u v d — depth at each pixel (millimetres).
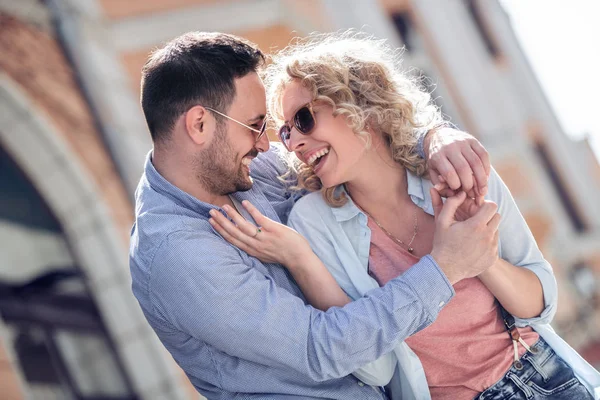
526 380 3244
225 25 10570
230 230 3125
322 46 3287
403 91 3309
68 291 8438
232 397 3221
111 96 9523
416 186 3268
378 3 15688
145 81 3281
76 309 8414
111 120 9406
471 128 16641
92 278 8680
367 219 3311
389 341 3018
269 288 3078
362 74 3260
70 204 8727
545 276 3283
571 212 19453
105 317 8672
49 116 8633
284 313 3043
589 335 18141
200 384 3312
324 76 3160
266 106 3340
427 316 3027
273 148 3771
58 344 8055
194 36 3281
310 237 3354
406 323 3010
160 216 3172
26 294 7984
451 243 3008
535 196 16688
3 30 8547
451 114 16609
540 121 19516
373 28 15242
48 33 9172
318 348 3008
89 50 9477
